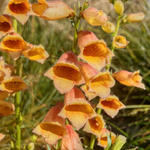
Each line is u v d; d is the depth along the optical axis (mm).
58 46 768
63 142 338
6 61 560
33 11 364
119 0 397
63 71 333
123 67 757
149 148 552
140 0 928
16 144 413
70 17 349
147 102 702
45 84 710
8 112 383
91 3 953
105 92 335
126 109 677
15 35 358
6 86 365
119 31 801
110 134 379
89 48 340
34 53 368
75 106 337
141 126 639
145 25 836
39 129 336
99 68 331
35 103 667
